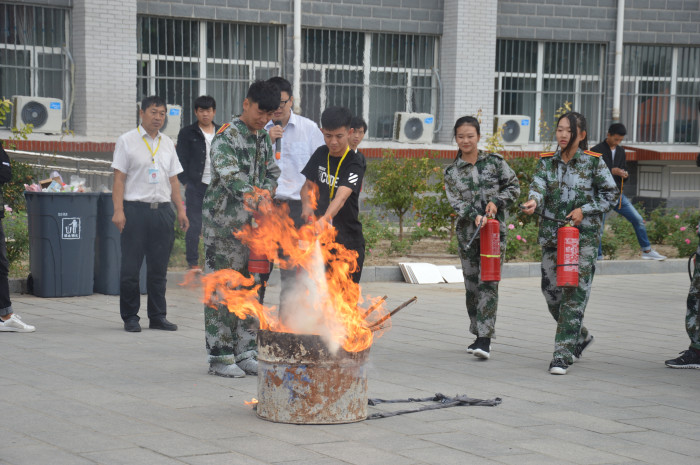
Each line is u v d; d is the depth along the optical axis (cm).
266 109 628
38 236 991
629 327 895
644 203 2178
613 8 2120
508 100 2094
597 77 2148
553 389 618
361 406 520
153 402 552
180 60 1830
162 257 823
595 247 695
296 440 476
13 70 1691
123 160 807
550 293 716
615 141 1343
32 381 600
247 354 650
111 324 846
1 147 781
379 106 1995
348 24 1931
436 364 696
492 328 719
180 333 809
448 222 1448
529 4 2062
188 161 1101
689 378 668
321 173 667
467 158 738
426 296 1083
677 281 1273
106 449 449
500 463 445
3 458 429
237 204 631
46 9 1711
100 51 1714
